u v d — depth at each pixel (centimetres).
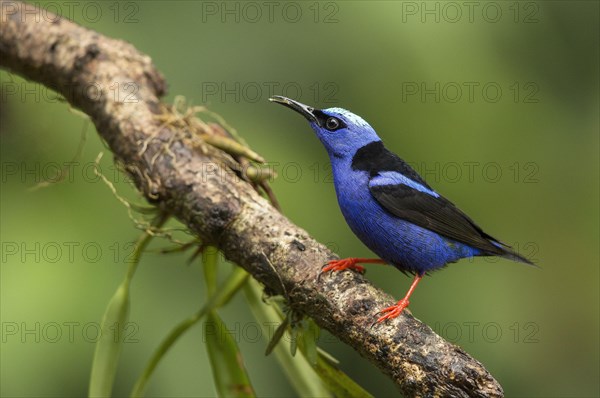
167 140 887
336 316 776
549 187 1078
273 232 821
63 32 970
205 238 851
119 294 816
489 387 696
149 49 1039
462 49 1014
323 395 816
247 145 1010
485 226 1082
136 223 847
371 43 1020
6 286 891
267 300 861
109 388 786
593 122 1107
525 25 1103
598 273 1102
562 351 1114
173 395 945
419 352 724
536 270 1105
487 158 1051
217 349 826
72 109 957
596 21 1120
